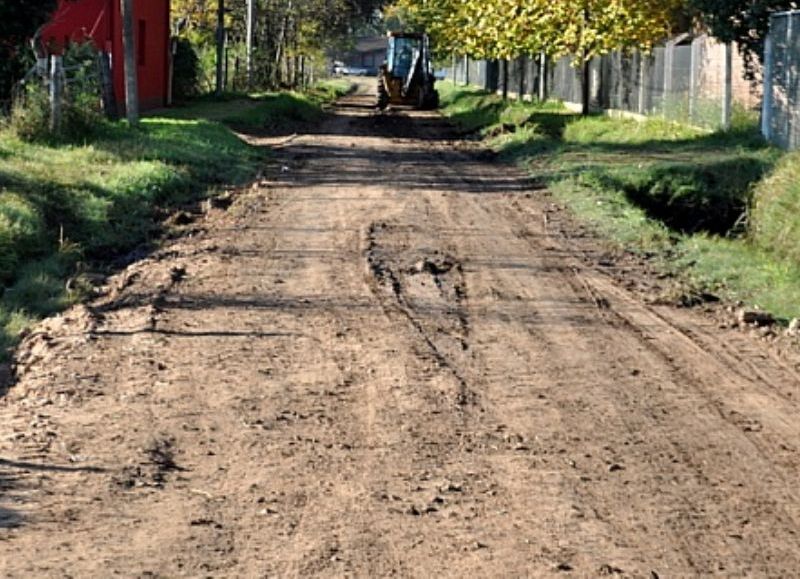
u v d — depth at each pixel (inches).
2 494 312.5
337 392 414.6
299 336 492.1
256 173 1106.1
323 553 280.1
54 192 768.9
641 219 832.3
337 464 342.6
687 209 971.3
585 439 370.6
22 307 535.2
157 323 507.2
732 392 427.8
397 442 362.9
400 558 277.9
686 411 402.9
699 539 294.4
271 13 2960.1
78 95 1137.4
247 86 2556.6
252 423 378.6
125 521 297.3
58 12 1497.3
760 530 301.3
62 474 329.1
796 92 1051.9
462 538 290.8
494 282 613.6
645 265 676.7
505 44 1706.4
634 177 1001.5
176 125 1366.9
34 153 962.7
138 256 689.0
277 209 868.6
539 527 299.1
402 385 424.5
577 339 499.8
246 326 506.9
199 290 578.9
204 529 293.3
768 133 1141.7
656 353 480.4
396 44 2623.0
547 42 1644.9
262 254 680.4
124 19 1295.5
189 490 320.2
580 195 944.3
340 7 3272.6
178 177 956.6
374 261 658.8
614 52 1733.5
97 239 709.3
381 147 1460.4
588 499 319.6
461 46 2253.9
